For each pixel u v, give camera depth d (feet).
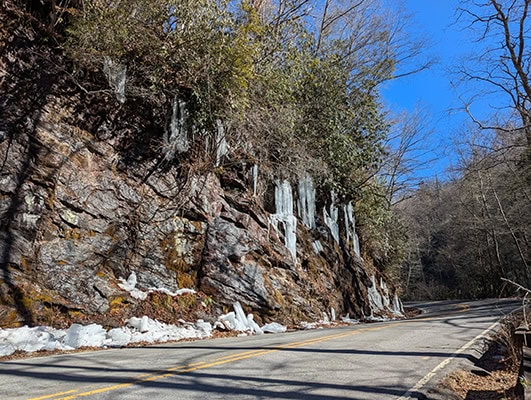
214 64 41.24
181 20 40.70
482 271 150.92
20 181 33.30
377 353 24.26
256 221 50.72
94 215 37.06
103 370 19.21
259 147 54.80
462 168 69.51
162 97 43.86
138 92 41.98
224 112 44.91
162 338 32.42
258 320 43.68
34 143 35.04
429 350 25.43
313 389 15.83
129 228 39.11
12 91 35.09
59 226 34.60
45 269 32.35
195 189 45.47
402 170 116.67
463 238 151.84
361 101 72.28
